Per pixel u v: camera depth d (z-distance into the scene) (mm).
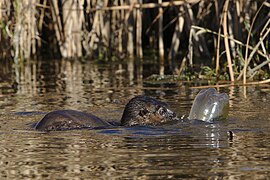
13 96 13797
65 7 20141
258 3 18125
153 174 7730
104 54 20438
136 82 15695
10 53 19719
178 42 19484
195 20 19500
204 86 14500
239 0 17594
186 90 14297
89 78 16562
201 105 10805
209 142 9211
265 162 8164
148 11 22000
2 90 14758
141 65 18875
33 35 20172
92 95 13766
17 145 9211
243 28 17656
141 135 9727
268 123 10422
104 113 11648
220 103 10742
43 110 11938
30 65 19438
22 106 12438
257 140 9281
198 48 18844
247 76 15547
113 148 8953
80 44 20391
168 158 8398
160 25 19281
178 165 8086
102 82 15797
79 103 12734
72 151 8836
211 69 16219
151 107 10766
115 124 10672
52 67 18922
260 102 12422
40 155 8672
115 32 20391
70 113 10445
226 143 9133
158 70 17703
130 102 10883
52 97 13547
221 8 18078
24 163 8305
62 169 8023
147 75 16875
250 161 8219
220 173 7738
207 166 8023
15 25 19391
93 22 20500
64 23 20234
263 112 11336
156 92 14086
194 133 9805
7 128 10328
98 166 8117
